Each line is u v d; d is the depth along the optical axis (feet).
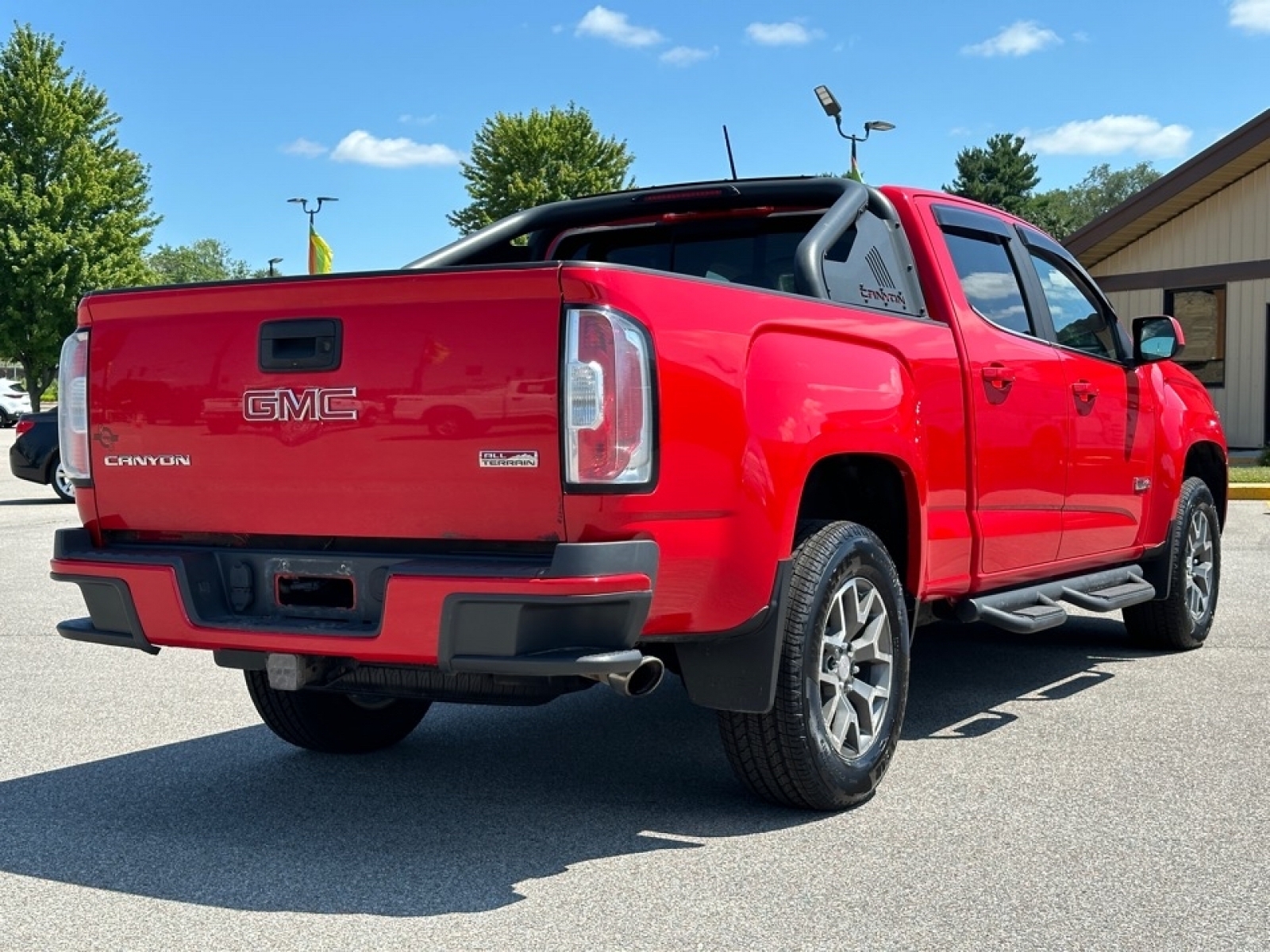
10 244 173.47
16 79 175.32
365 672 12.84
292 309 12.17
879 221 16.29
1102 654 22.34
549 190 191.93
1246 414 71.20
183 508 12.93
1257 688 19.51
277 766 15.84
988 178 310.86
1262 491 50.01
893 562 14.94
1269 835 12.73
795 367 12.98
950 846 12.52
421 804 14.17
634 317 11.17
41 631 25.49
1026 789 14.37
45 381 188.14
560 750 16.55
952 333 16.15
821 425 13.16
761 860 12.17
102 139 183.21
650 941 10.30
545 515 11.14
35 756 16.26
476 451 11.34
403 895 11.39
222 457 12.60
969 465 16.15
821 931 10.45
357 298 11.81
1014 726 17.30
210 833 13.20
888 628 14.17
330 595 12.22
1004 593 17.54
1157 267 72.59
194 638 12.46
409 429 11.64
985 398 16.49
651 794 14.48
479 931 10.54
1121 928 10.46
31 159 176.24
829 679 13.42
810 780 13.15
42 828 13.38
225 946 10.28
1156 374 21.85
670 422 11.42
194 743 16.93
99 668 21.84
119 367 13.15
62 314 176.96
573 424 10.97
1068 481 18.53
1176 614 21.98
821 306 13.62
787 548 12.75
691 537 11.69
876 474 15.31
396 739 16.75
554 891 11.44
